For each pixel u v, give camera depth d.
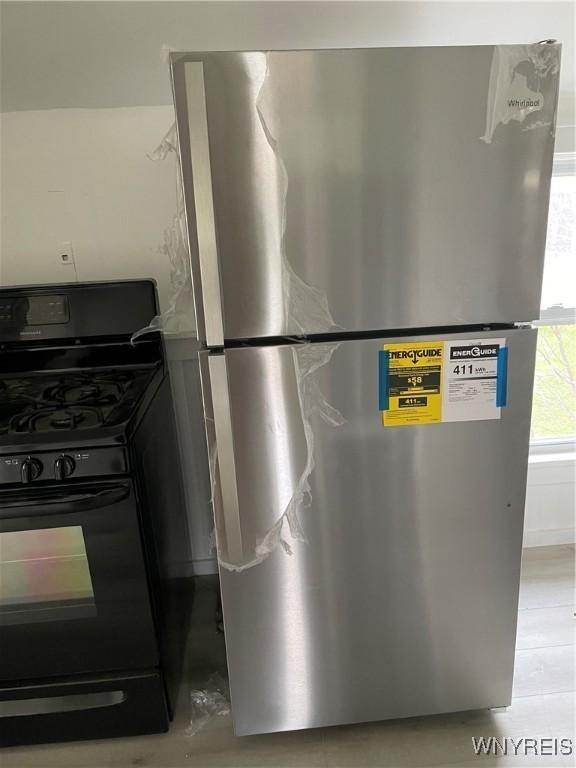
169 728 1.40
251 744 1.36
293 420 1.11
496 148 1.01
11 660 1.26
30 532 1.15
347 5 1.37
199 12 1.34
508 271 1.08
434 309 1.09
